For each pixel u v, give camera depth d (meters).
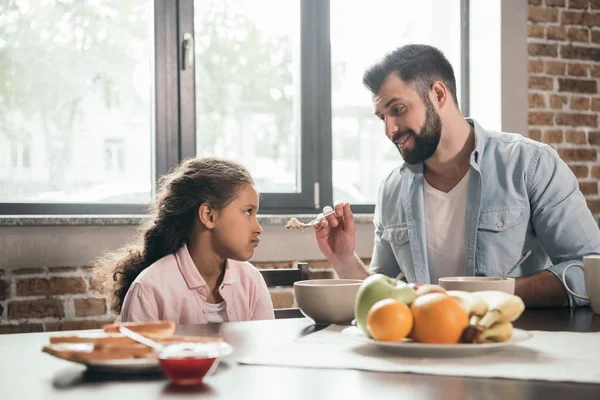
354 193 3.28
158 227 1.74
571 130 3.40
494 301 1.02
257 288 1.81
